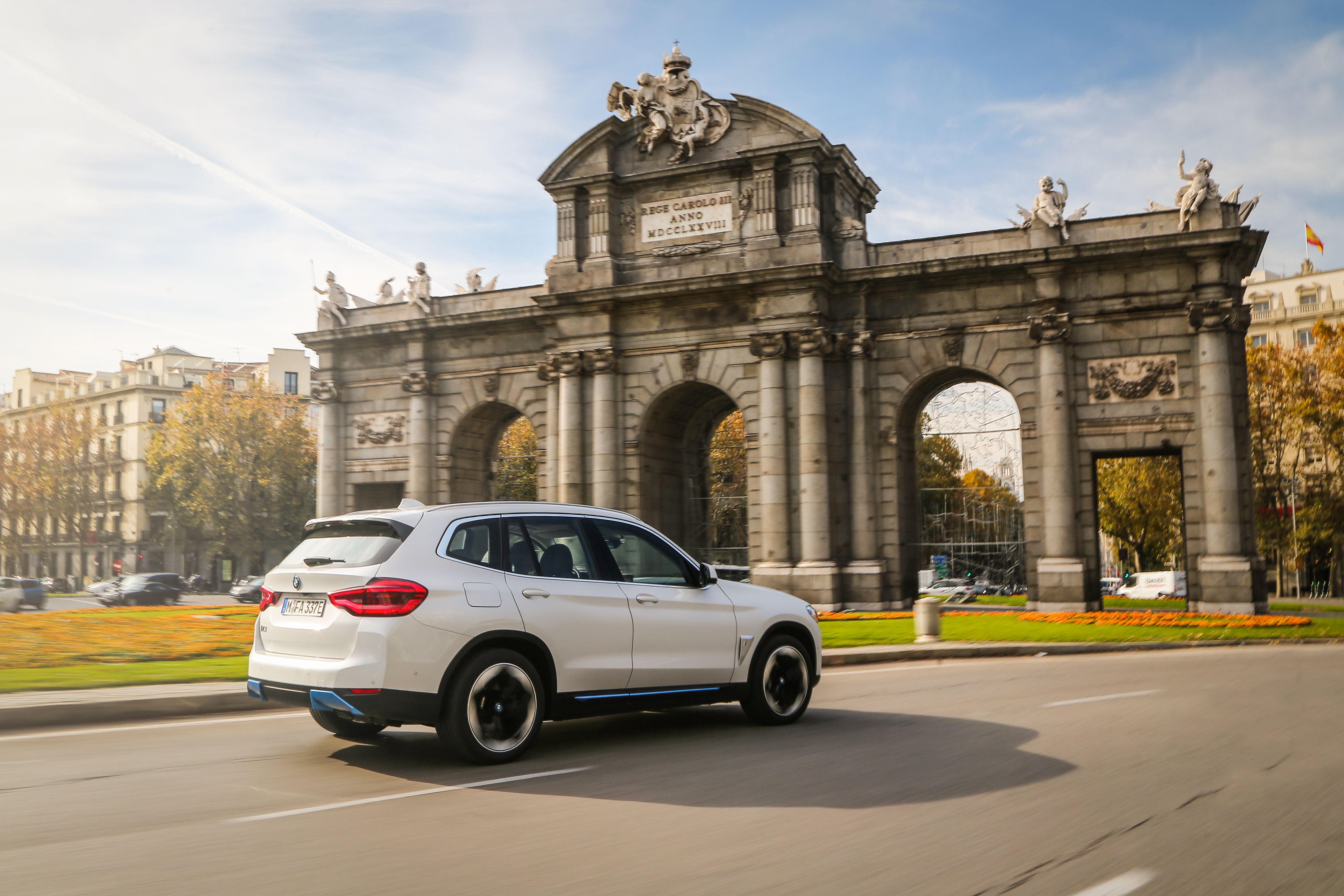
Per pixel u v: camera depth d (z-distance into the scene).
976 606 37.75
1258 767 9.14
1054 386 35.72
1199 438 34.28
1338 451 65.44
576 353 41.41
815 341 37.72
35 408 127.56
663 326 40.69
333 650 9.39
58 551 117.38
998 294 37.19
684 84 40.72
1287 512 69.69
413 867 6.29
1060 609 34.81
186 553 105.44
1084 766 9.26
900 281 37.94
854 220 39.22
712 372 40.00
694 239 40.34
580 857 6.51
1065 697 14.19
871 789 8.44
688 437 45.12
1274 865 6.24
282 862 6.41
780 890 5.84
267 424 93.88
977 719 12.28
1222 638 24.47
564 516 10.88
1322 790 8.20
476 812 7.74
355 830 7.21
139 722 12.83
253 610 40.50
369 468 47.41
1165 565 84.00
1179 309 34.84
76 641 22.66
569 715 10.29
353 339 47.28
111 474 112.50
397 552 9.56
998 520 38.03
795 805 7.92
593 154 41.69
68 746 10.85
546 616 10.13
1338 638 24.52
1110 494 69.75
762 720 11.92
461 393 45.84
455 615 9.52
